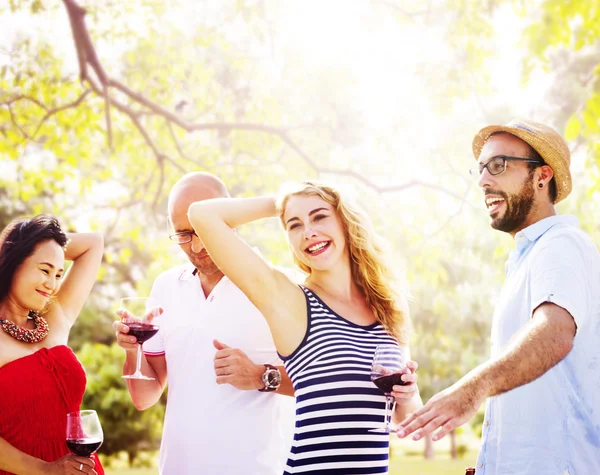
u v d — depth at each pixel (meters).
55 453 2.63
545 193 2.48
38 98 9.66
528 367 1.97
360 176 10.12
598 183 6.92
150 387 3.06
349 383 2.26
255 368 2.74
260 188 11.13
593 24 5.86
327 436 2.22
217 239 2.35
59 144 9.80
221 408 2.80
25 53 9.50
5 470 2.46
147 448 13.75
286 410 2.93
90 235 3.17
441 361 14.91
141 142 10.76
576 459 2.23
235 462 2.76
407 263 10.48
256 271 2.33
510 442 2.29
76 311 3.05
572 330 2.07
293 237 2.48
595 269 2.30
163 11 9.87
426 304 12.62
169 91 10.45
